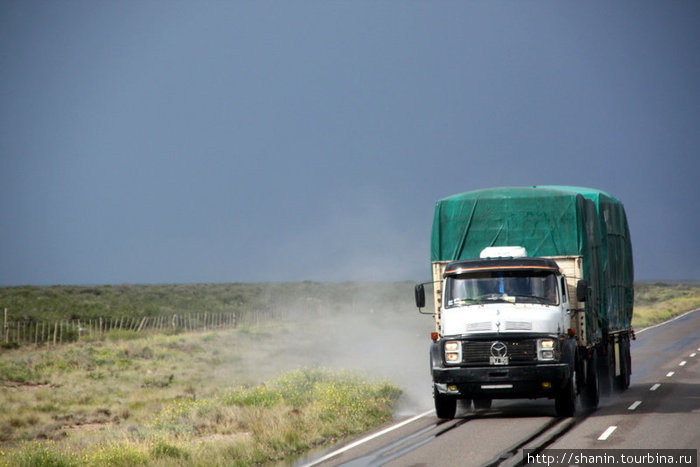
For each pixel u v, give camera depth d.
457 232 57.56
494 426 46.62
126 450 40.06
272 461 40.22
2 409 65.50
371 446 42.06
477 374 48.41
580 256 54.47
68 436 52.72
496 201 57.03
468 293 51.50
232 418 52.06
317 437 45.84
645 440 39.41
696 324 166.50
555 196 56.09
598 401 55.34
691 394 60.94
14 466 38.47
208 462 38.44
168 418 54.84
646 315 189.75
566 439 40.50
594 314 56.91
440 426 48.03
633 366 90.38
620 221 70.88
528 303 50.28
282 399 58.16
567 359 48.66
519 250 53.94
